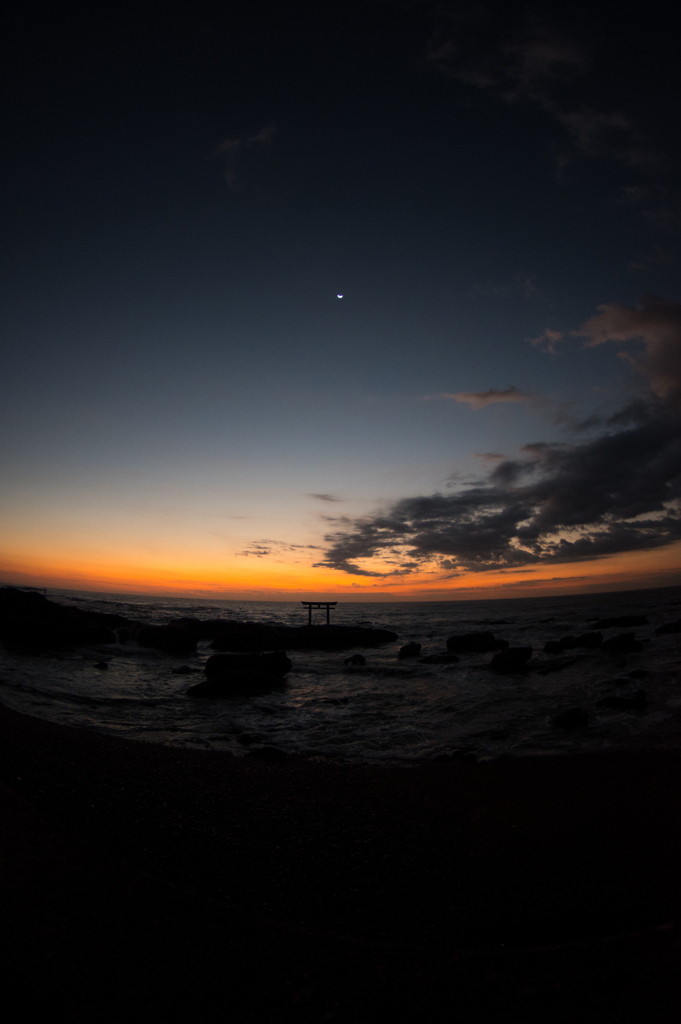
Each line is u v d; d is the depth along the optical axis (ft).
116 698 41.68
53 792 16.43
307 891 12.58
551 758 25.72
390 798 20.01
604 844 15.38
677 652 61.00
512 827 17.11
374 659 80.74
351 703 43.62
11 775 17.08
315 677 60.13
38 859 10.00
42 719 30.32
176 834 15.05
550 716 35.50
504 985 7.91
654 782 20.59
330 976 8.11
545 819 17.69
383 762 26.11
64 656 66.54
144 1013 6.71
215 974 7.77
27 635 71.15
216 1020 6.82
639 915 11.39
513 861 14.55
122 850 13.44
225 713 38.37
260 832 16.05
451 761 26.21
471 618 187.93
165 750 25.07
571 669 56.08
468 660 70.74
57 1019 6.23
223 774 21.85
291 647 93.40
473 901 12.32
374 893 12.66
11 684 42.34
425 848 15.48
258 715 38.14
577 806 18.78
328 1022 7.03
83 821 14.76
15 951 7.15
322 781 21.99
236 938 8.86
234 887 12.44
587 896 12.37
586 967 8.27
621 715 34.01
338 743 30.66
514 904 12.14
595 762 24.30
